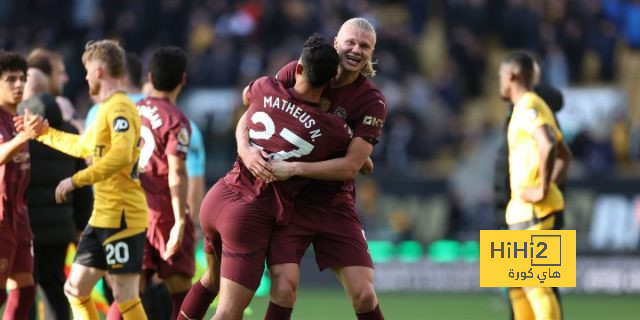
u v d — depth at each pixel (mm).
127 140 26812
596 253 57688
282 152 24703
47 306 31469
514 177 31328
